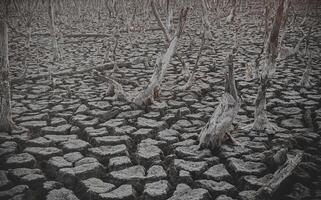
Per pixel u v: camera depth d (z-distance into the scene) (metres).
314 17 19.36
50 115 5.51
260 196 3.52
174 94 6.34
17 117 5.42
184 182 3.81
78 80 7.35
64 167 4.05
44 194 3.67
